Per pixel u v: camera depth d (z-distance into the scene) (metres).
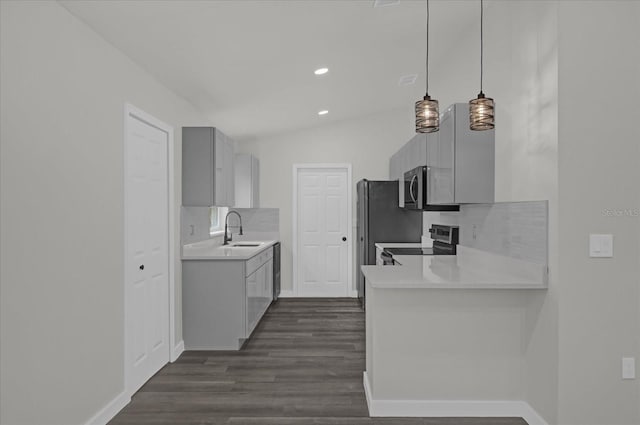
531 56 2.52
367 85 4.76
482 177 3.06
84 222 2.33
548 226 2.33
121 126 2.76
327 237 6.46
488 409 2.62
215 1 2.34
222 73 3.51
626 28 2.24
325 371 3.39
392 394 2.64
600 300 2.24
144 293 3.16
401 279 2.61
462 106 3.06
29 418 1.92
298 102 4.89
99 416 2.47
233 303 3.92
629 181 2.24
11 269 1.81
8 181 1.79
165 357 3.55
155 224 3.36
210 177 3.93
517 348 2.63
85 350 2.35
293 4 2.56
